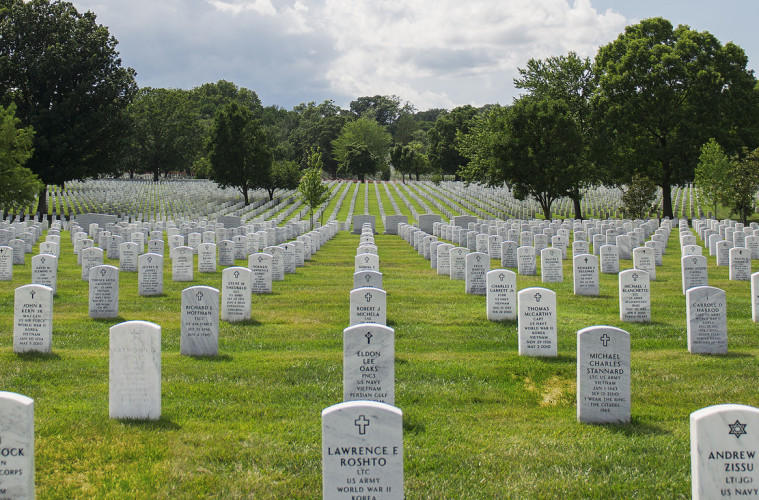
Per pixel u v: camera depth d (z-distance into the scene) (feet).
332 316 57.16
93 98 197.36
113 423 31.81
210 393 36.29
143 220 184.65
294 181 249.14
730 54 193.36
